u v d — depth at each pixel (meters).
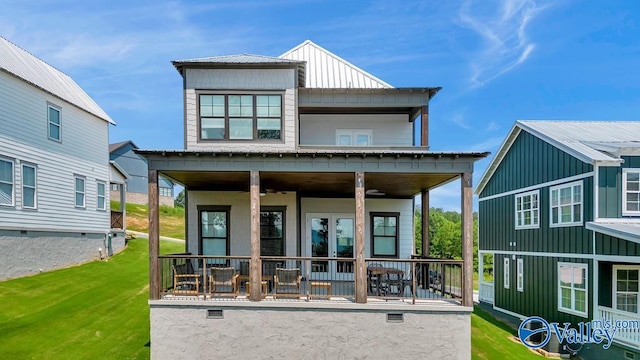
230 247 12.37
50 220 16.61
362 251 8.90
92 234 19.67
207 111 11.52
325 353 8.62
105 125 21.17
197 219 12.39
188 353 8.66
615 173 12.86
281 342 8.66
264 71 11.69
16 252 14.72
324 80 13.50
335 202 13.50
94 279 15.93
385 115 13.44
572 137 15.20
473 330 14.41
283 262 12.31
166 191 44.69
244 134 11.50
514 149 18.23
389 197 13.80
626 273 12.76
